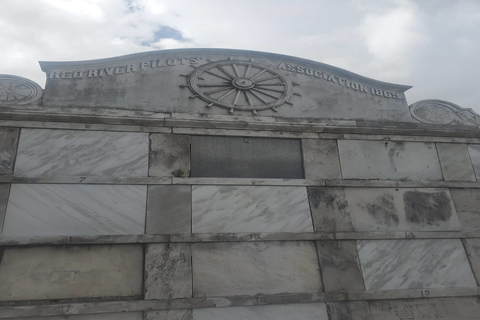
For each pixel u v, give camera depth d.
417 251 8.30
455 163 9.40
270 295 7.37
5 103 8.07
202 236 7.53
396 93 10.34
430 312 7.83
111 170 7.80
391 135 9.39
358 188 8.66
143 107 8.65
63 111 7.95
